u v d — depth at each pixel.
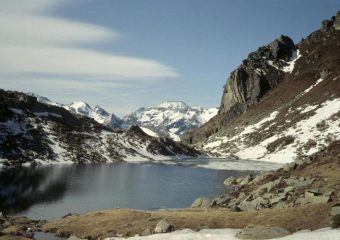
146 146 199.25
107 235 47.25
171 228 46.38
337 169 62.12
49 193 82.00
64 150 156.50
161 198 79.00
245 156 196.38
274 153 183.62
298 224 41.78
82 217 56.00
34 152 144.62
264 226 40.91
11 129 153.25
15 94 183.12
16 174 107.94
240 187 76.00
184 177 113.88
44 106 187.88
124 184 97.25
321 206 45.66
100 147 175.50
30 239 45.31
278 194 55.97
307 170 66.94
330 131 178.88
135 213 55.53
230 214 50.03
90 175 112.88
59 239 48.00
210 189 91.00
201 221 47.91
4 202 71.44
